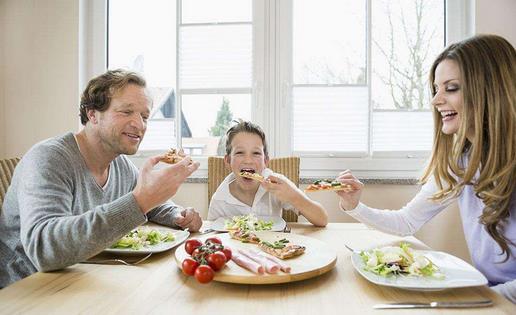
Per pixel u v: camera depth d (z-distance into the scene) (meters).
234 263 0.87
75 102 2.05
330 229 1.33
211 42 2.09
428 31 2.03
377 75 2.03
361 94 2.04
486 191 0.99
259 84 2.06
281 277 0.78
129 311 0.68
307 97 2.06
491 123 0.97
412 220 1.26
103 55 2.14
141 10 2.14
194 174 2.08
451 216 1.94
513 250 1.00
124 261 0.96
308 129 2.06
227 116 2.10
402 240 1.18
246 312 0.68
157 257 1.00
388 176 2.02
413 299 0.73
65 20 2.05
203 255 0.84
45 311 0.68
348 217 1.98
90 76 2.15
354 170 2.04
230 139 1.64
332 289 0.79
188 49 2.10
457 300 0.73
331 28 2.05
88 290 0.77
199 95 2.11
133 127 1.12
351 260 0.93
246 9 2.08
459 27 1.99
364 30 2.04
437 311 0.68
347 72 2.05
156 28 2.14
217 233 1.26
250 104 2.09
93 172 1.23
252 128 1.62
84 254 0.84
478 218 1.05
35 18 2.05
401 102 2.04
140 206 0.87
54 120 2.06
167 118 2.13
